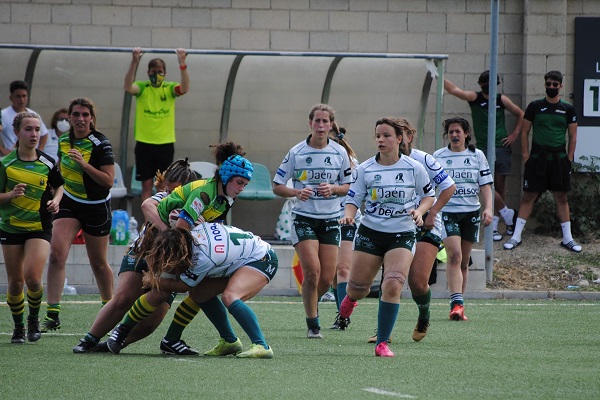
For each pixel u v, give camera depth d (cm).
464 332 3369
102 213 3162
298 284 4722
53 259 3145
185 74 5056
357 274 2816
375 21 5838
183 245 2491
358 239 2803
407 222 2744
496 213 5612
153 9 5741
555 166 5375
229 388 2078
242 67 5397
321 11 5819
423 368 2436
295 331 3375
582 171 5700
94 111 3133
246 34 5788
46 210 2912
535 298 4900
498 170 5541
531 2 5781
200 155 5503
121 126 5372
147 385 2109
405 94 5434
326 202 3228
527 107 5475
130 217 5362
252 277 2594
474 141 5838
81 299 4394
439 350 2841
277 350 2812
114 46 5716
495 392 2072
